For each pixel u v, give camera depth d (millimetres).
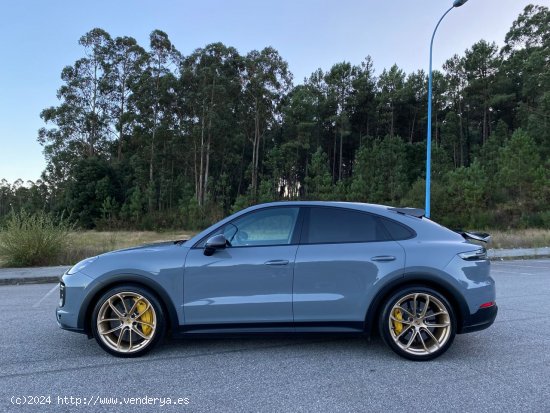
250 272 4406
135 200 47875
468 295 4352
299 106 60375
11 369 4277
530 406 3428
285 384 3881
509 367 4293
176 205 54906
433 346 4434
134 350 4527
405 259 4383
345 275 4387
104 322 4555
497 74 71312
